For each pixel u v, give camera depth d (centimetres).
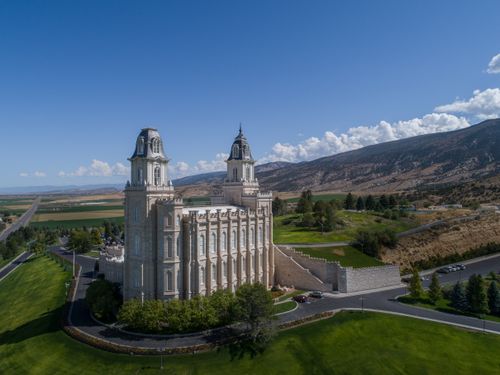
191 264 8900
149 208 8662
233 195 11456
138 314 7788
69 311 9319
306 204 19400
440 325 8294
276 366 6925
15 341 8331
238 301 7738
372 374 6738
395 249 13862
